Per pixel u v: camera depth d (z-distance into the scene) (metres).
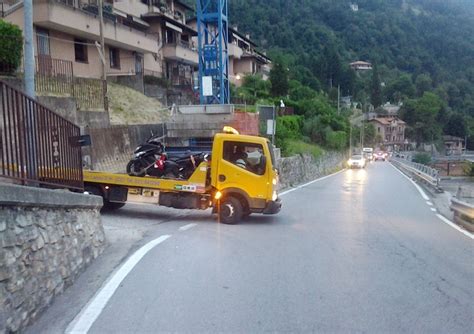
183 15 53.62
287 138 37.44
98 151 17.25
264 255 8.13
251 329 4.76
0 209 4.21
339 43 159.88
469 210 11.80
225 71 29.94
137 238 9.28
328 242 9.52
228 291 5.98
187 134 23.64
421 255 8.43
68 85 19.70
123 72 34.47
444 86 154.62
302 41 134.50
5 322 4.03
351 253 8.46
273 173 11.87
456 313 5.34
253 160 11.80
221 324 4.88
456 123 131.50
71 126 7.73
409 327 4.89
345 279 6.65
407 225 12.37
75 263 6.29
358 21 181.75
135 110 26.59
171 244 8.70
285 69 61.16
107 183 12.34
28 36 9.55
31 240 4.82
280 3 151.88
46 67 21.69
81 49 29.31
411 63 174.25
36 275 4.86
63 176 7.29
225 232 10.45
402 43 182.75
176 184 11.91
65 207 6.13
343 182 30.50
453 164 71.44
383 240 9.91
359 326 4.89
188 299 5.63
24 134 5.83
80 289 5.88
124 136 19.50
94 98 21.69
